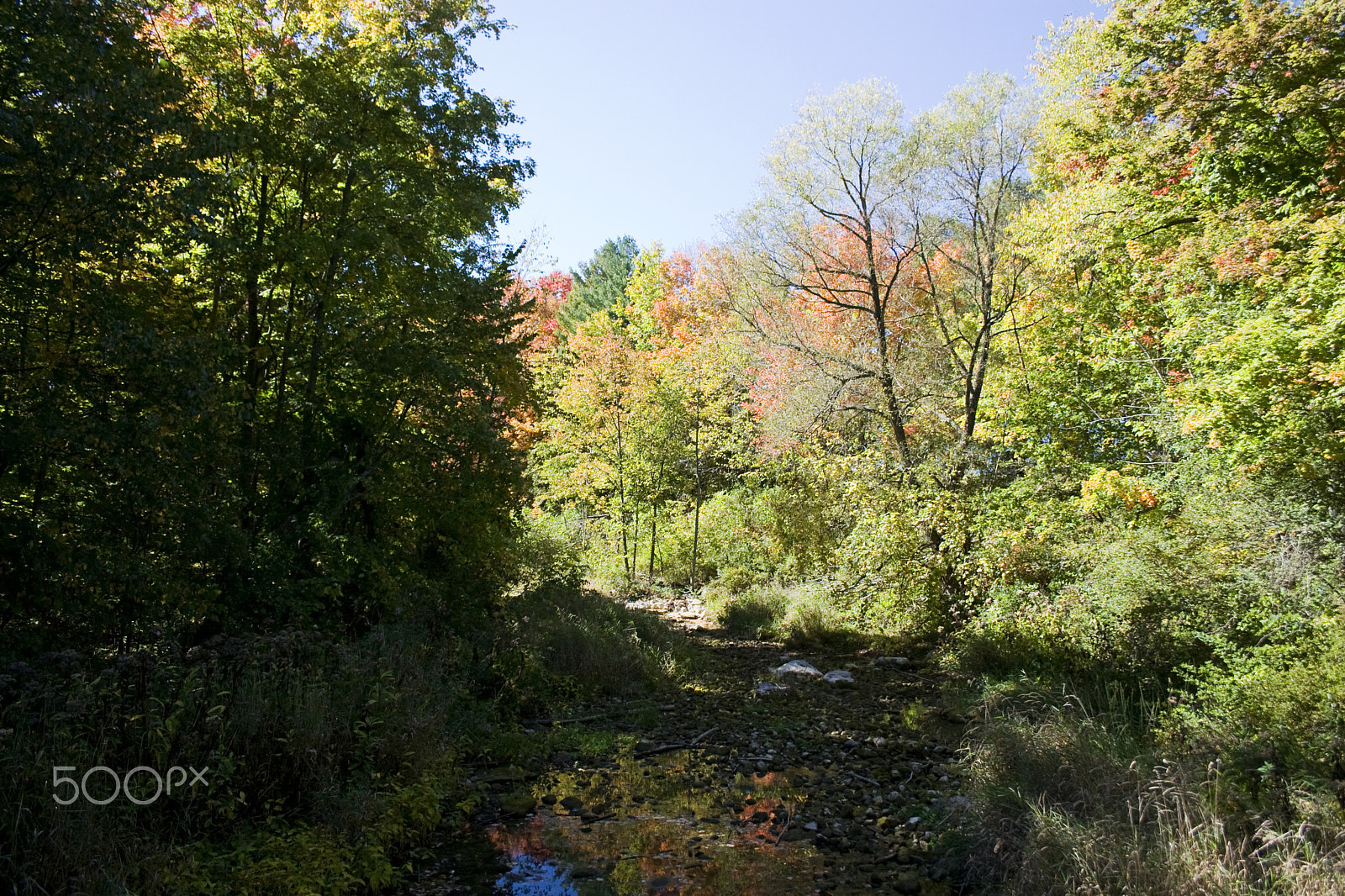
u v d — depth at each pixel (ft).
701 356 83.25
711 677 42.55
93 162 23.86
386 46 39.29
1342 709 18.79
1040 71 57.98
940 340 67.56
